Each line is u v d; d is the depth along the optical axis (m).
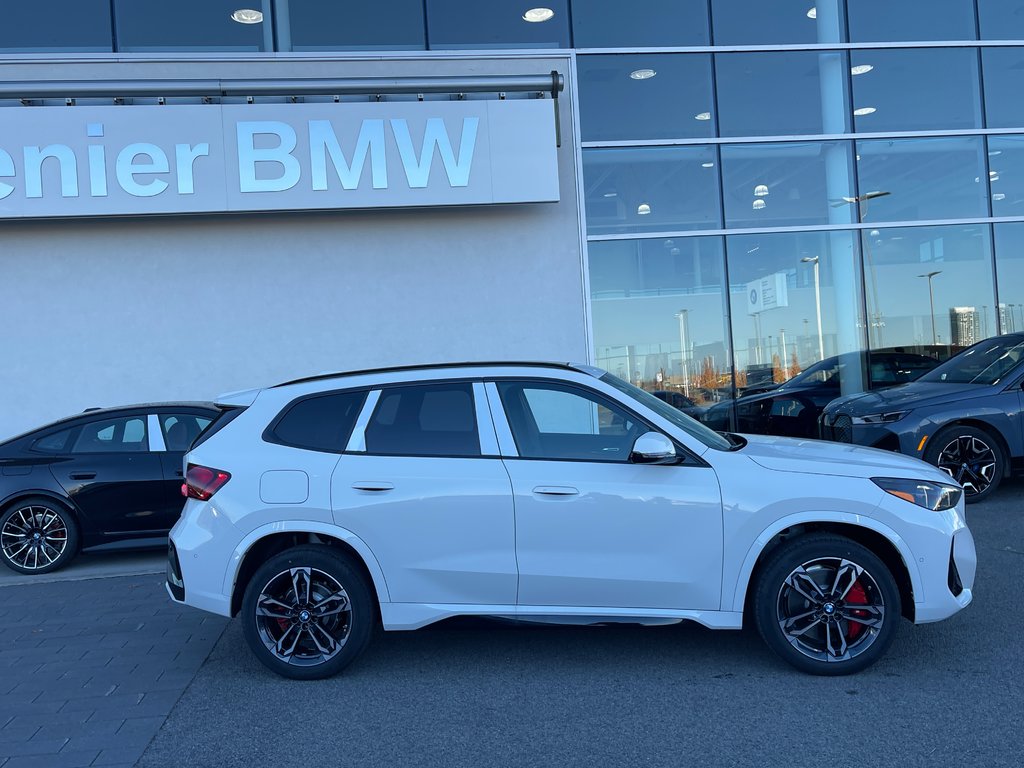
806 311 11.74
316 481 4.64
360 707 4.32
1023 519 7.80
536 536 4.54
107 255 10.60
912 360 11.83
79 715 4.33
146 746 3.95
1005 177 11.89
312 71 10.89
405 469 4.64
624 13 11.51
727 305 11.61
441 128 10.57
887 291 11.84
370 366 10.95
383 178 10.52
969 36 11.96
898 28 11.88
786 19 11.72
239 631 5.72
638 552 4.51
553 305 11.16
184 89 10.29
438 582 4.59
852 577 4.41
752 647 5.00
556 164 10.73
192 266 10.71
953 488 4.59
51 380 10.55
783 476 4.51
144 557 8.32
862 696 4.21
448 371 4.91
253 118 10.35
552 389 4.78
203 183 10.30
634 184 11.52
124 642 5.55
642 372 11.48
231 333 10.77
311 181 10.45
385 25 11.23
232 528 4.64
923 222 11.88
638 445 4.45
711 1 11.62
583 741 3.84
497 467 4.62
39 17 10.79
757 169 11.70
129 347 10.65
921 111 11.91
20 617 6.25
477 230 11.05
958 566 4.48
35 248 10.52
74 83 10.17
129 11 10.86
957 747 3.64
